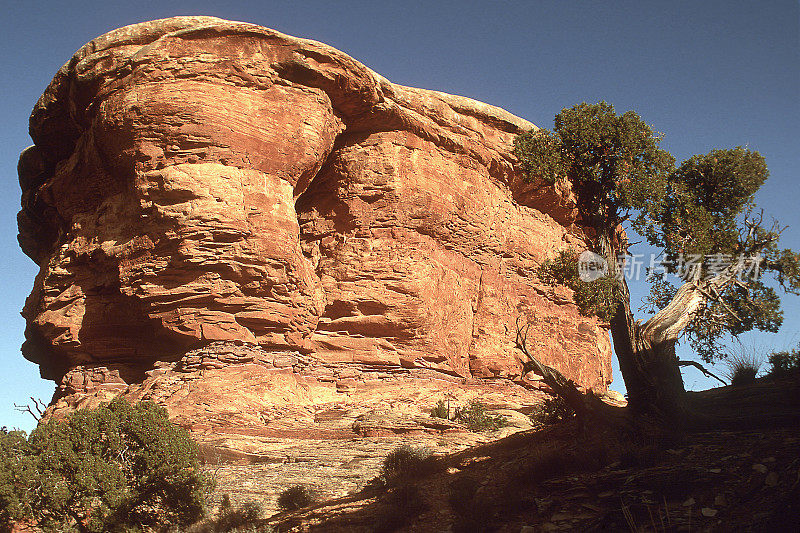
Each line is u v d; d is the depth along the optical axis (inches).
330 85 1266.0
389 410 1117.1
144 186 1143.6
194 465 698.2
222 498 717.9
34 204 1547.7
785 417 530.6
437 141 1409.9
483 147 1478.8
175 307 1130.0
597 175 715.4
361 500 602.5
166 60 1175.6
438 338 1325.0
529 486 512.4
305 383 1176.8
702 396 665.6
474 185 1459.2
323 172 1368.1
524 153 748.6
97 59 1225.4
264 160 1187.3
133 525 650.2
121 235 1190.9
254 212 1155.9
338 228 1338.6
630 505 434.3
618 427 570.9
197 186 1128.2
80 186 1309.1
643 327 628.1
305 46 1230.3
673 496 438.3
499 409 1157.7
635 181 691.4
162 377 1104.8
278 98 1216.2
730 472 446.0
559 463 522.6
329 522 546.3
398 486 574.9
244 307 1143.0
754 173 737.6
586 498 463.8
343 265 1301.7
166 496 671.1
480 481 553.0
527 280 1529.3
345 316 1280.8
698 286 666.2
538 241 1567.4
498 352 1416.1
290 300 1174.3
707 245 680.4
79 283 1256.2
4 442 658.8
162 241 1128.8
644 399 581.6
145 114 1152.2
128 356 1227.9
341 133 1349.7
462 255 1430.9
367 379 1240.2
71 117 1338.6
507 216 1524.4
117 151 1176.2
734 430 543.8
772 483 417.1
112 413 700.0
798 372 656.4
